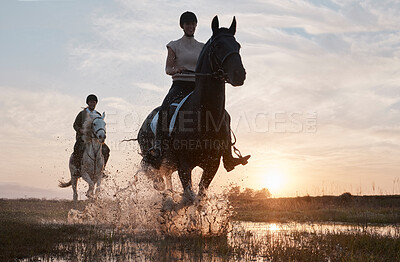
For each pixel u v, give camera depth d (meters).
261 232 8.90
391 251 6.20
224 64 6.22
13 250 5.72
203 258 5.50
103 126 11.37
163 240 6.70
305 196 20.38
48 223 9.39
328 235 7.62
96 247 6.03
